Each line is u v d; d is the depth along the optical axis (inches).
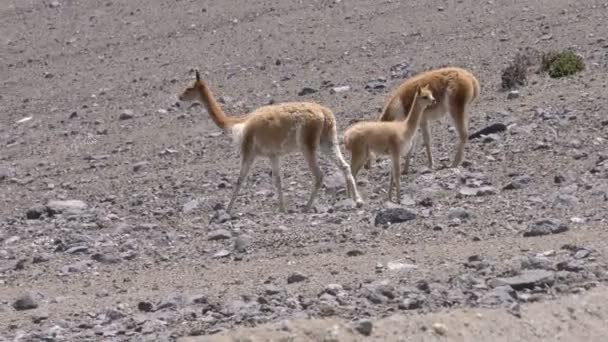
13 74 4972.9
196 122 3654.0
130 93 4315.9
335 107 3474.4
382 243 1788.9
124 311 1526.8
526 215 1879.9
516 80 3282.5
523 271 1485.0
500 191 2161.7
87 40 5403.5
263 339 1298.0
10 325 1509.6
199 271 1760.6
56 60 5132.9
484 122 2856.8
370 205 2182.6
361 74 3969.0
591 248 1573.6
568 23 4205.2
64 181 3090.6
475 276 1491.1
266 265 1723.7
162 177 2906.0
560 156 2407.7
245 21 5310.0
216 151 3193.9
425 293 1430.9
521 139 2615.7
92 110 4119.1
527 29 4234.7
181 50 4948.3
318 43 4648.1
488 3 4842.5
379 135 2220.7
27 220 2551.7
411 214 1932.8
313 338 1296.8
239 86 4124.0
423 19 4763.8
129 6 5930.1
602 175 2172.7
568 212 1865.2
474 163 2471.7
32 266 1963.6
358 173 2529.5
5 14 6087.6
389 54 4256.9
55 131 3860.7
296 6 5433.1
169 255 1935.3
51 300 1658.5
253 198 2452.0
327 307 1369.3
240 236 1927.9
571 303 1370.6
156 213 2409.0
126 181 2940.5
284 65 4387.3
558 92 3070.9
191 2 5821.9
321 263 1680.6
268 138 2202.3
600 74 3228.3
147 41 5231.3
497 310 1348.4
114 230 2234.3
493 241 1710.1
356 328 1301.7
